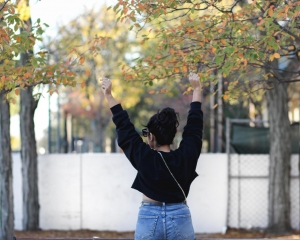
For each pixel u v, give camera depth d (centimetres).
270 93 1163
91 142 3678
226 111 1588
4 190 941
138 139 395
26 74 657
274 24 667
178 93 1791
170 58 733
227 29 694
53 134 3244
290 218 1166
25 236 1115
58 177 1230
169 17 1211
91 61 2012
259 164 1209
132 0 678
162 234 380
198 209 1202
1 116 948
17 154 1238
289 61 1162
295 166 1198
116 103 408
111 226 1220
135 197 1220
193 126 415
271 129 1166
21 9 839
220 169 1209
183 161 391
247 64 718
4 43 645
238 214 1205
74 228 1221
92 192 1225
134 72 769
